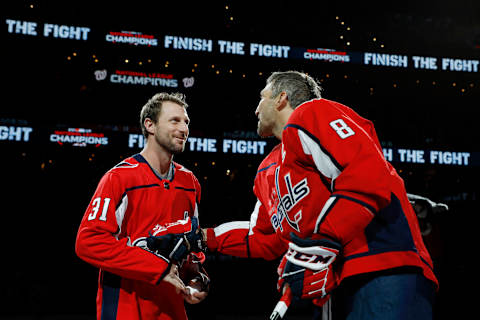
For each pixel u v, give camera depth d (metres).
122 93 9.65
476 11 10.77
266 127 1.53
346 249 1.16
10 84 9.23
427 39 10.73
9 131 9.20
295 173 1.25
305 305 1.32
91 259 1.54
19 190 9.32
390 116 10.45
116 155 9.58
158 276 1.54
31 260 9.03
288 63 10.23
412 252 1.14
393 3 10.68
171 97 1.82
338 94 10.36
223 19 10.15
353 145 1.10
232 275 8.49
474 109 10.60
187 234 1.62
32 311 8.05
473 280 8.45
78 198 9.54
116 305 1.62
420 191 10.32
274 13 10.36
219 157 9.98
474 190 10.16
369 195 1.06
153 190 1.71
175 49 9.91
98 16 9.67
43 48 9.38
